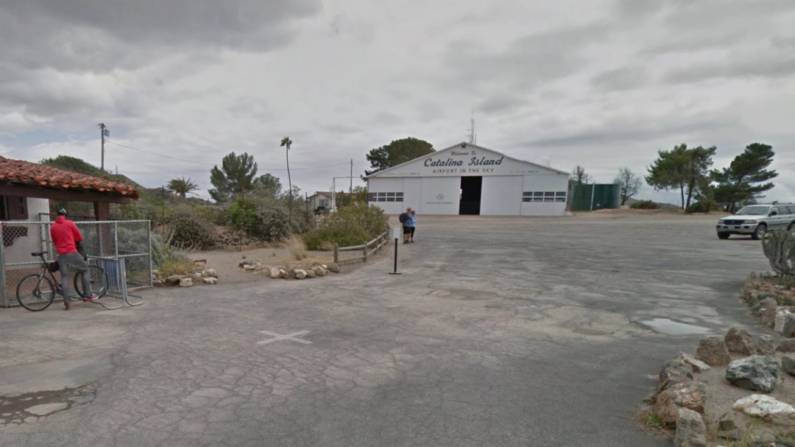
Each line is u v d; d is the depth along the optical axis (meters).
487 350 4.82
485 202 40.91
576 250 15.58
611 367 4.28
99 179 9.41
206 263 11.55
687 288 8.54
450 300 7.56
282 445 2.75
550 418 3.14
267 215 17.97
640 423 3.04
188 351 4.62
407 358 4.52
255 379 3.87
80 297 6.87
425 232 24.31
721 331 5.59
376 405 3.36
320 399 3.46
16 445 2.68
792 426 2.60
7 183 7.61
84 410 3.19
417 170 42.78
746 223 18.22
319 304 7.18
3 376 3.81
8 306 6.35
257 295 7.90
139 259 8.70
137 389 3.59
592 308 6.93
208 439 2.81
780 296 6.48
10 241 9.29
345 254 14.30
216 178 36.97
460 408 3.32
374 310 6.77
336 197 50.50
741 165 47.75
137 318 6.01
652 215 37.72
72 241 6.45
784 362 3.47
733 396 3.10
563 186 38.50
